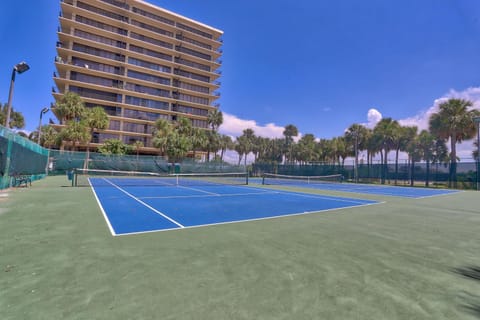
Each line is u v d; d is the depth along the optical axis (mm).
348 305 2590
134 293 2740
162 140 41875
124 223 6180
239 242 4781
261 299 2676
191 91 62656
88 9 51688
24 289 2770
